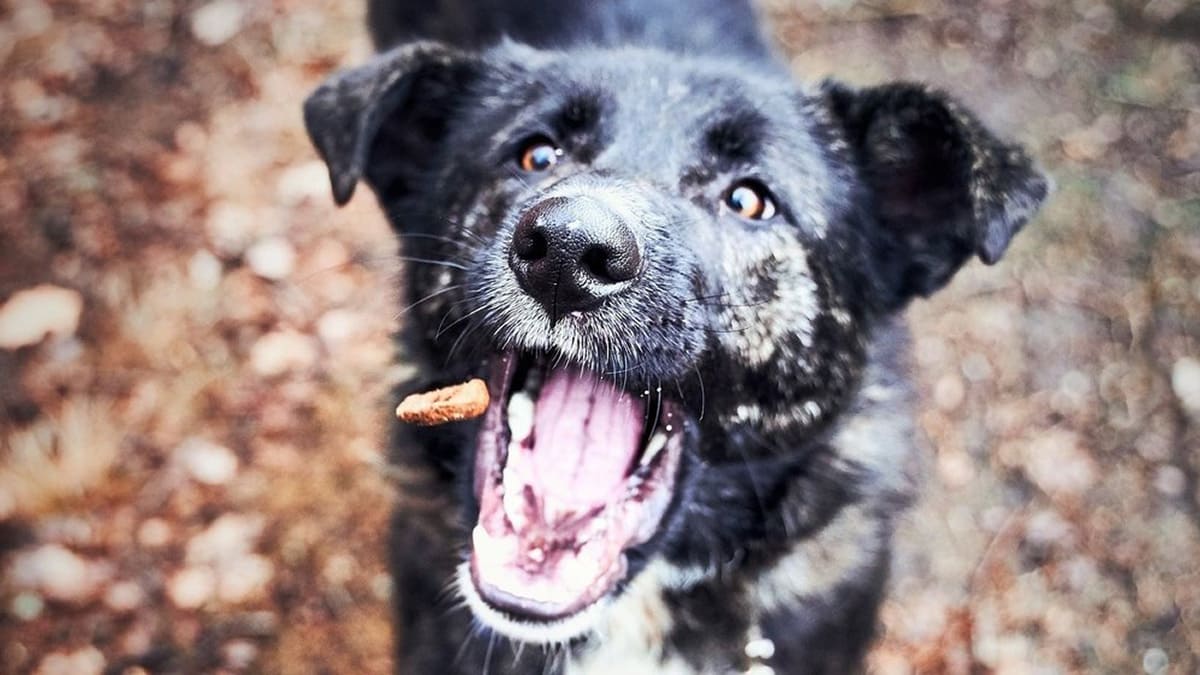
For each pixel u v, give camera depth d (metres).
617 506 0.69
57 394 0.94
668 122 0.69
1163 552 0.89
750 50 0.88
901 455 0.74
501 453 0.68
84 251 1.00
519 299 0.64
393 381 0.74
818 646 0.74
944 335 0.98
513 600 0.66
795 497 0.72
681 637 0.73
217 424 0.93
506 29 0.89
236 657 0.85
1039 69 1.15
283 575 0.88
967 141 0.69
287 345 0.97
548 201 0.62
